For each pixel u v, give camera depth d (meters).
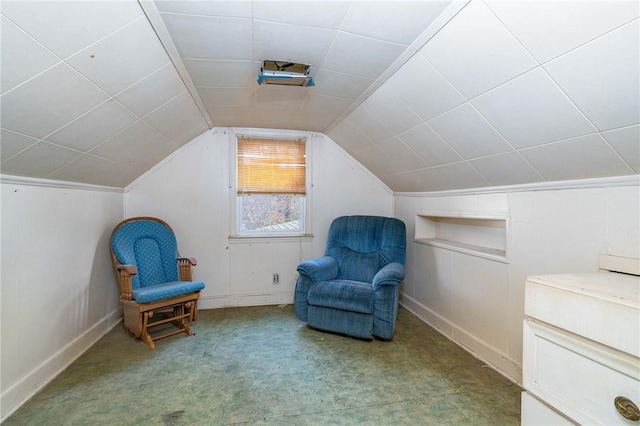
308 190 3.55
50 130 1.57
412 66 1.69
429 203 3.03
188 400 1.74
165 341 2.50
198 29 1.47
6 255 1.65
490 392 1.83
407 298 3.39
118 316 2.90
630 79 1.04
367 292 2.52
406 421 1.58
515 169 1.86
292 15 1.36
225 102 2.51
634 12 0.88
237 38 1.55
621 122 1.19
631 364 0.78
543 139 1.52
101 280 2.63
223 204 3.36
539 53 1.17
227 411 1.65
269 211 3.55
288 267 3.52
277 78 1.94
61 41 1.17
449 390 1.85
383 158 3.05
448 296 2.67
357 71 1.88
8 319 1.65
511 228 2.04
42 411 1.64
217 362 2.17
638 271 1.35
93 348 2.37
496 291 2.15
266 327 2.80
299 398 1.76
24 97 1.28
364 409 1.67
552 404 0.97
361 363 2.16
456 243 2.81
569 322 0.92
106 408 1.67
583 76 1.13
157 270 2.86
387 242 3.00
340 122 2.96
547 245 1.79
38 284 1.88
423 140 2.26
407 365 2.13
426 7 1.25
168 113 2.33
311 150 3.55
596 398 0.86
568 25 1.02
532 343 1.05
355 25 1.42
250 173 3.42
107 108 1.75
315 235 3.58
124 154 2.44
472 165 2.12
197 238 3.31
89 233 2.46
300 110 2.72
